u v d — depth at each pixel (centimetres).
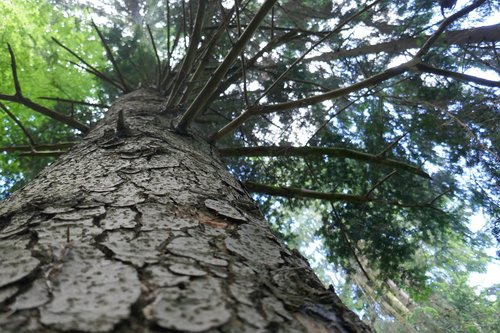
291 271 83
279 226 539
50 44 490
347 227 489
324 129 478
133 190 113
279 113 529
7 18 455
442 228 480
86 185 117
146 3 726
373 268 496
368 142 475
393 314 1270
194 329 52
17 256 69
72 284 60
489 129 405
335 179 467
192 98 431
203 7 232
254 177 529
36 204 100
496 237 462
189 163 160
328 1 557
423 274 460
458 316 1095
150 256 72
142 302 56
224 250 83
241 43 196
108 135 188
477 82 267
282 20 626
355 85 262
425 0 483
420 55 267
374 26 536
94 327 50
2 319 51
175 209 103
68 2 696
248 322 56
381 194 462
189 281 64
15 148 334
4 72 450
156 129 211
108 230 83
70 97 519
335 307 69
